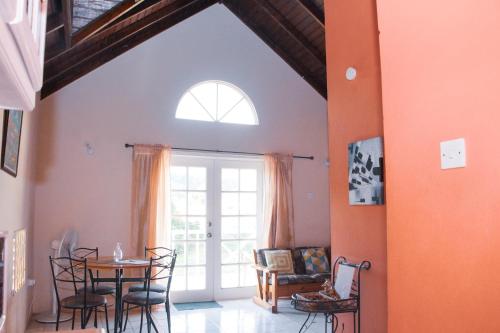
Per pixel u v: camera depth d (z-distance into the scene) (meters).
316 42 5.86
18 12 0.74
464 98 1.50
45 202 5.12
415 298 1.71
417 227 1.71
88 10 3.53
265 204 6.08
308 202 6.38
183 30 5.89
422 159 1.69
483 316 1.41
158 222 5.43
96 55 5.36
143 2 4.21
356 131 2.97
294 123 6.41
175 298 5.69
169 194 5.55
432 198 1.64
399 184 1.81
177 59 5.82
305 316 5.05
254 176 6.24
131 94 5.57
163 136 5.67
